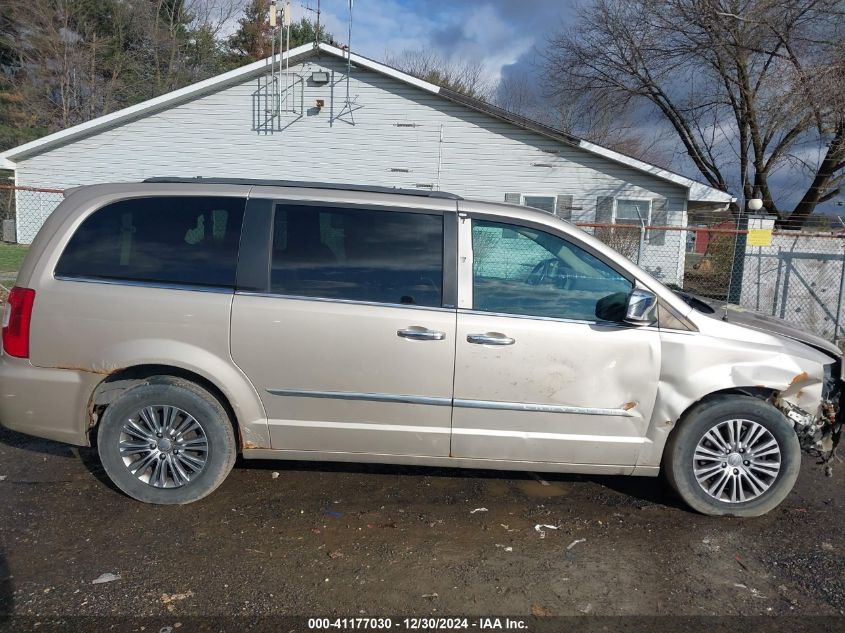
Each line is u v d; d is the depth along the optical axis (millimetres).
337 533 3543
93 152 18375
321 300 3625
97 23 31453
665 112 21953
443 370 3627
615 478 4410
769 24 15867
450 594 3018
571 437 3723
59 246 3699
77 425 3723
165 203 3762
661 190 17109
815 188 18547
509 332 3609
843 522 3867
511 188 17578
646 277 3748
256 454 3803
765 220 14203
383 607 2900
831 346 4094
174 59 33438
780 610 2965
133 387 3691
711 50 18375
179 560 3221
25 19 29172
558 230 3758
